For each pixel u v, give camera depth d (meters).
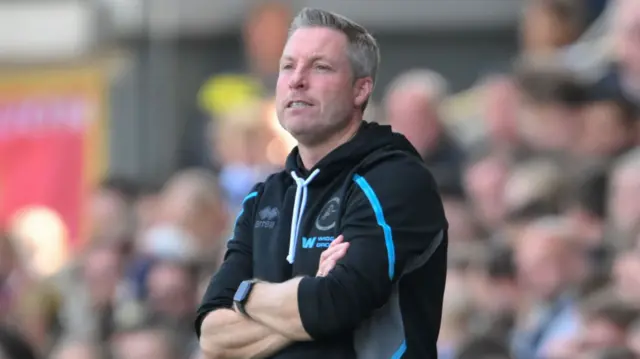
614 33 31.09
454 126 37.47
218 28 46.06
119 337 30.92
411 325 13.55
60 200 35.34
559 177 28.22
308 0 44.88
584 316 22.88
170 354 29.27
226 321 13.73
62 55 35.19
